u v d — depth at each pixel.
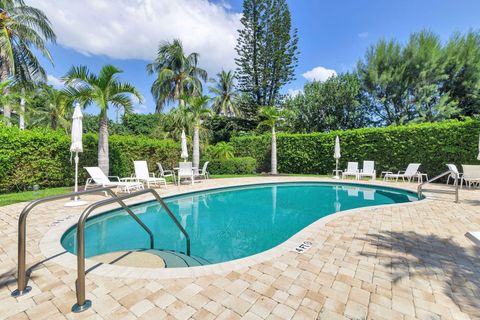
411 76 17.75
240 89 24.02
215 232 4.89
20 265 2.18
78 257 1.98
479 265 2.80
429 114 16.92
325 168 14.41
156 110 20.73
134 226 5.09
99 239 4.36
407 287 2.35
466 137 9.98
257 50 22.66
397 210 5.40
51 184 8.42
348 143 13.44
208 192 8.94
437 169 10.70
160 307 2.03
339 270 2.67
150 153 12.28
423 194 7.73
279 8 21.25
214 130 24.34
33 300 2.12
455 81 16.78
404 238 3.65
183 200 7.77
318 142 14.69
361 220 4.59
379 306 2.06
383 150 12.23
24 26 12.41
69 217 4.77
